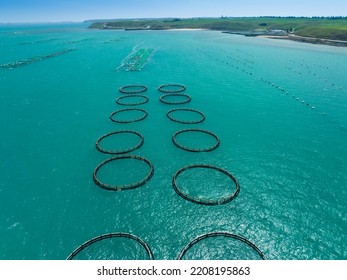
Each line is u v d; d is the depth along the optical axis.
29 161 74.06
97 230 53.28
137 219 55.91
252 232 53.03
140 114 105.00
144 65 185.75
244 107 112.00
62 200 60.41
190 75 161.38
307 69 174.25
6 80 147.12
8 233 52.12
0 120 97.94
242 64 190.12
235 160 75.00
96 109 109.31
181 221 55.50
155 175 68.62
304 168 71.50
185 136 88.06
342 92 129.25
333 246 50.25
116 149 80.25
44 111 106.69
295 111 107.62
